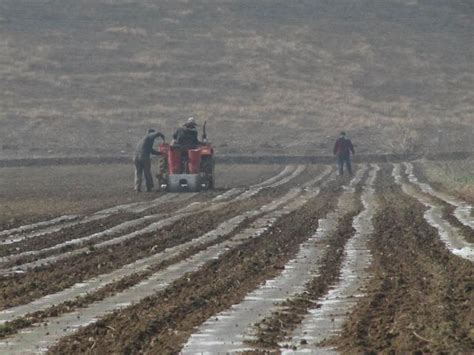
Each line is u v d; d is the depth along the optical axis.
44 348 33.12
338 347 32.16
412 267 49.06
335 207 82.62
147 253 56.59
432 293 41.19
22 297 43.44
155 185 111.62
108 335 34.41
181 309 39.16
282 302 40.53
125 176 126.69
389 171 132.00
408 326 34.00
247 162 152.25
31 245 61.44
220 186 109.12
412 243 58.50
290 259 53.38
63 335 35.09
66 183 116.00
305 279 46.56
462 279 44.62
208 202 89.31
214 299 41.69
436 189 102.38
